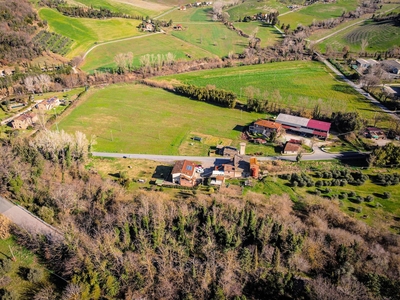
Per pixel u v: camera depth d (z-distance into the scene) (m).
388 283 82.81
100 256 89.50
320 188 130.00
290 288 82.69
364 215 115.81
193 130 174.00
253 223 99.88
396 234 106.81
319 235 100.12
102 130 173.62
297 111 184.38
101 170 141.75
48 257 90.00
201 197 120.50
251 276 87.94
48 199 111.31
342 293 79.94
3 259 89.19
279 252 93.50
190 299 79.81
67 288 78.88
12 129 170.50
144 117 187.25
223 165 140.38
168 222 103.50
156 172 141.12
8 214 105.19
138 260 90.44
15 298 79.25
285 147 153.12
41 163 129.75
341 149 154.62
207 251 93.62
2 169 119.44
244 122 181.25
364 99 199.75
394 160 140.25
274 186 131.12
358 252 93.25
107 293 81.44
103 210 109.56
